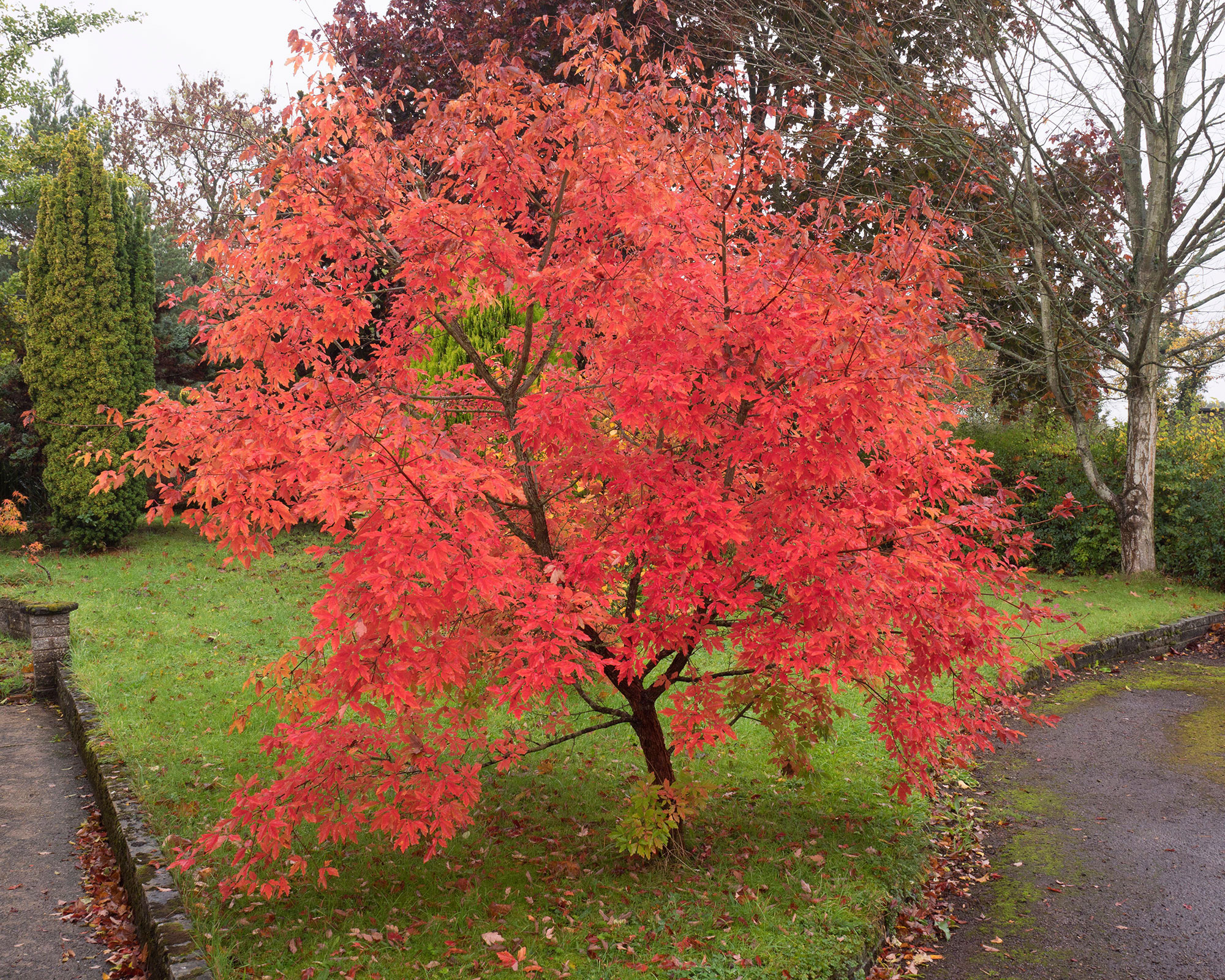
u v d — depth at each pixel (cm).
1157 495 1349
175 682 746
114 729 621
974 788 607
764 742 629
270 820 373
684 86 434
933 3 1262
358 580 311
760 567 373
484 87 386
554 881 433
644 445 433
